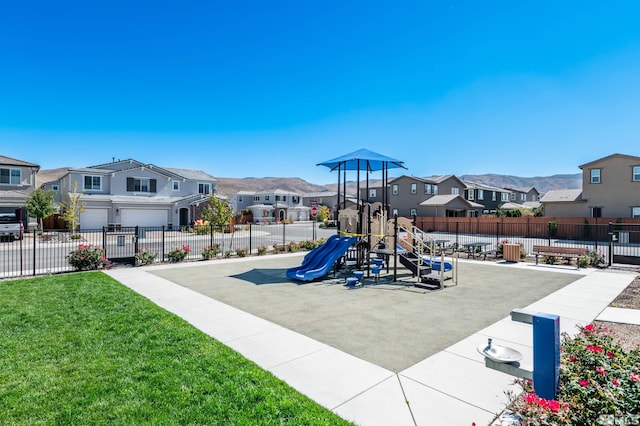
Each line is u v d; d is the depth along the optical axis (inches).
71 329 215.5
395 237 395.9
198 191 1481.3
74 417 124.6
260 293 328.8
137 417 124.8
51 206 1052.5
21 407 130.1
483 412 131.6
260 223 1998.0
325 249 445.4
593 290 343.3
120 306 269.7
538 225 1127.0
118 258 495.5
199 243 861.8
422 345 199.3
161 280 389.1
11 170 1107.9
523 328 228.5
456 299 307.1
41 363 167.6
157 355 178.1
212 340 201.3
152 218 1256.2
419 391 147.7
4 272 429.4
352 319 248.2
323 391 147.5
